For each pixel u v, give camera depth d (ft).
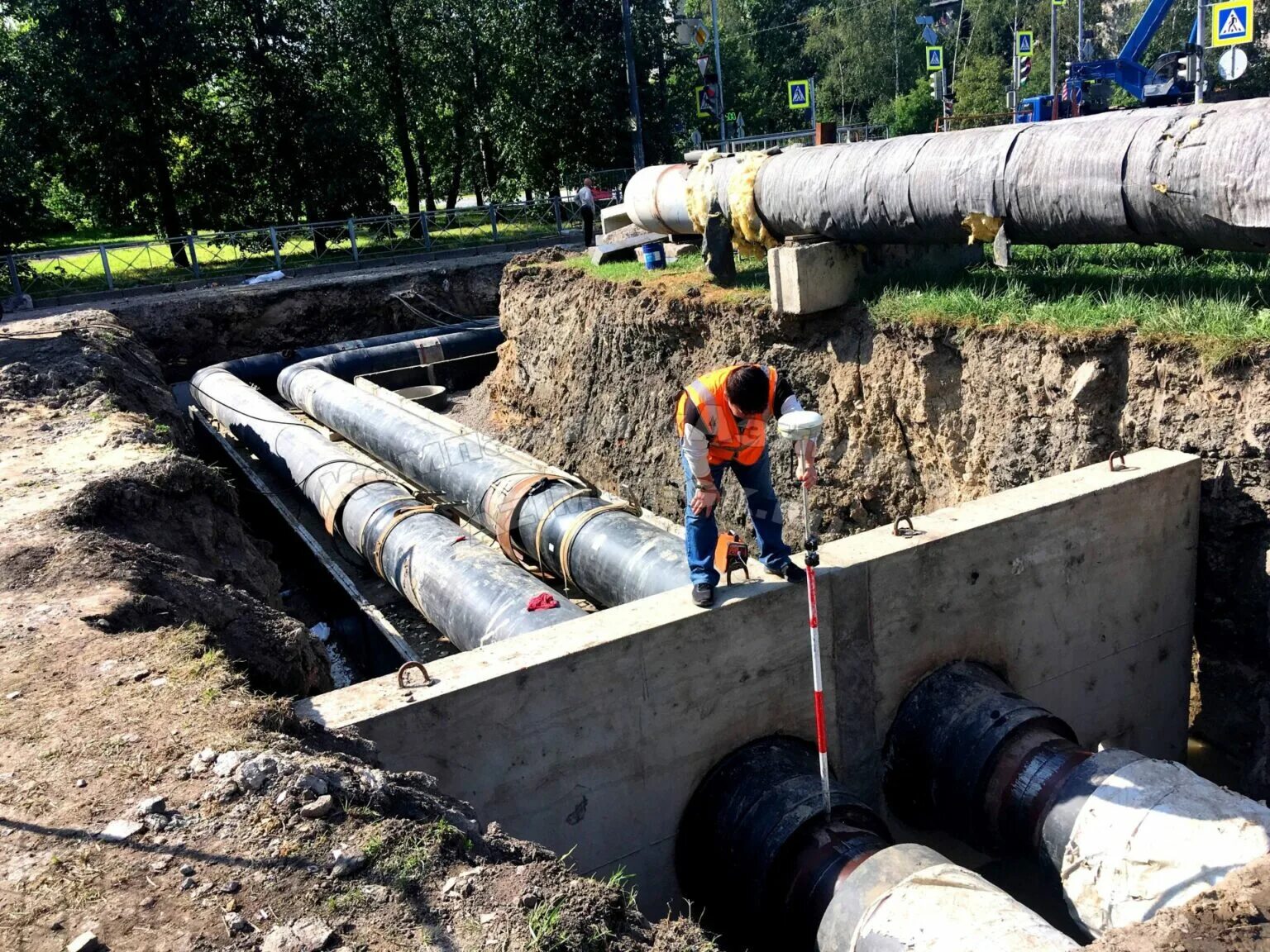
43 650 16.85
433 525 33.68
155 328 67.82
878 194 29.94
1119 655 24.23
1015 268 31.89
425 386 63.62
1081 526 22.47
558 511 32.65
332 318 72.74
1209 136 22.48
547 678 17.63
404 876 11.73
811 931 17.20
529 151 107.86
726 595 19.40
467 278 77.05
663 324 40.24
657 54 109.70
